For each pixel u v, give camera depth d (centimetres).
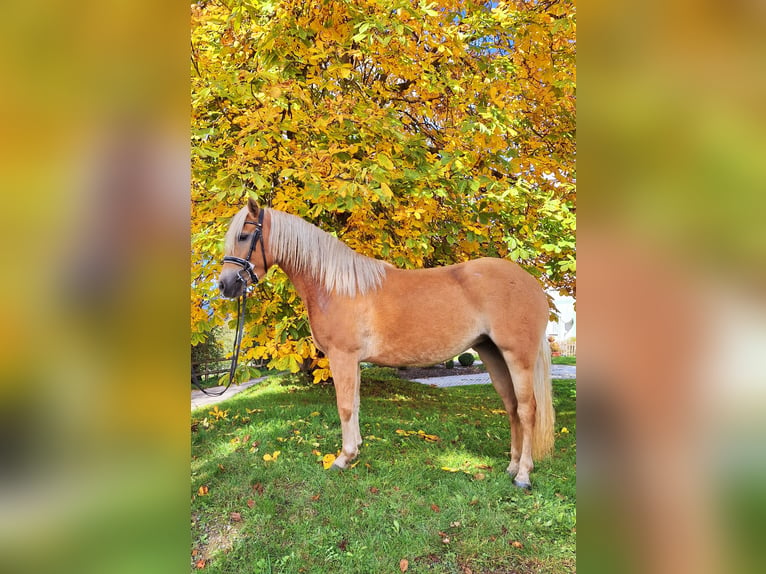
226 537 212
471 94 369
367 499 241
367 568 189
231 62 343
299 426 373
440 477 270
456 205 369
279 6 325
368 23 298
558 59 397
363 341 281
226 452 315
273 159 314
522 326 257
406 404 495
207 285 328
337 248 283
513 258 327
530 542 204
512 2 396
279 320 373
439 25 367
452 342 269
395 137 328
